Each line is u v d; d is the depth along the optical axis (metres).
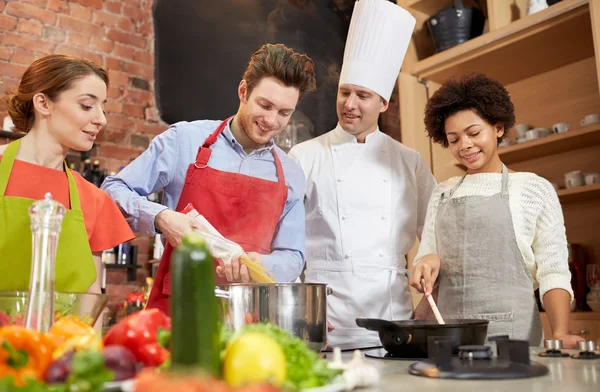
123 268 3.37
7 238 1.18
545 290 1.43
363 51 1.89
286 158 1.72
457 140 1.62
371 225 1.87
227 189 1.54
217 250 1.23
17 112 1.29
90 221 1.29
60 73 1.24
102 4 3.55
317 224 1.91
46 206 0.72
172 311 0.51
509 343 0.83
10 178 1.23
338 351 0.74
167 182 1.61
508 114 1.61
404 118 2.96
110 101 3.47
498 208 1.54
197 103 3.65
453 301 1.56
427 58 2.93
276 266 1.47
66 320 0.71
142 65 3.62
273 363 0.55
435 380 0.75
